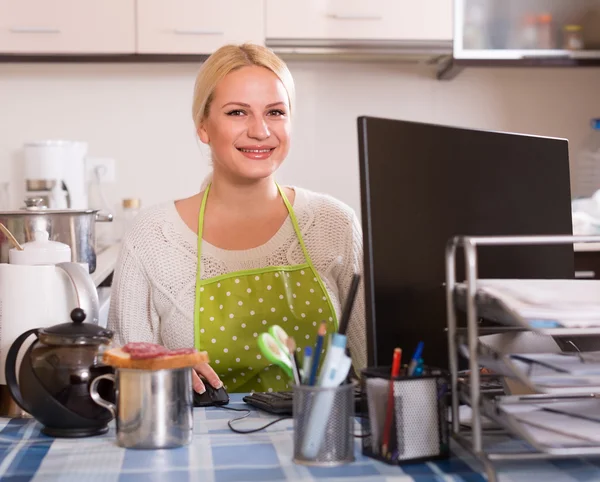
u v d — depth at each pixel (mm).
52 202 3148
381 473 917
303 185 3596
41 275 1268
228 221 1777
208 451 1010
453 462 961
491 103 3650
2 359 1259
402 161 1100
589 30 3338
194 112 1759
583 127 3678
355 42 3254
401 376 955
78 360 1105
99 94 3531
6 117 3510
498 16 3311
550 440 899
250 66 1685
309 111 3588
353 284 1037
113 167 3531
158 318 1798
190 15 3199
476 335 937
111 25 3188
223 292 1686
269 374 1672
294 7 3229
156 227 1784
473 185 1170
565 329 898
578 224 3033
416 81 3623
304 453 948
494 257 1184
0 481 902
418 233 1109
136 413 1025
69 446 1055
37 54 3178
